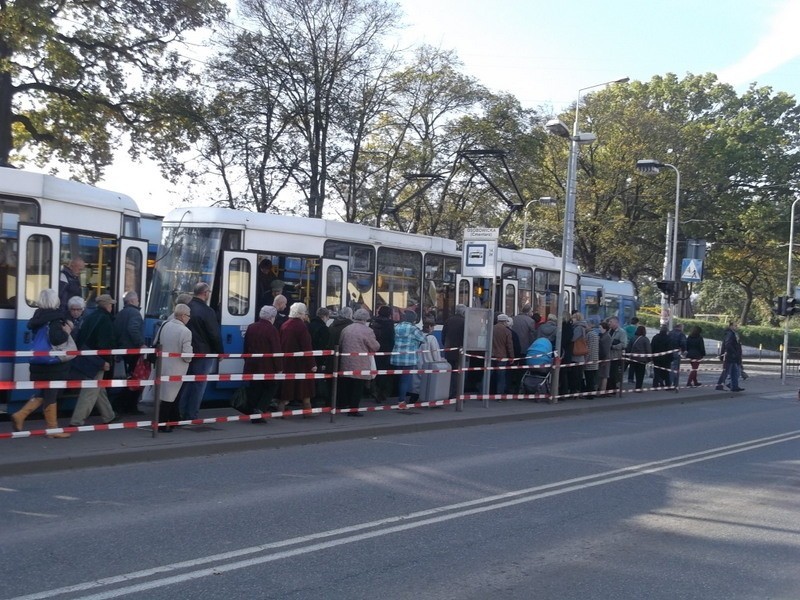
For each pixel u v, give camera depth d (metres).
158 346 11.26
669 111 52.22
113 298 13.33
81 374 10.98
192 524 7.58
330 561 6.64
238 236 15.31
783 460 12.68
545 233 48.56
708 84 54.19
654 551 7.36
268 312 13.12
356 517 8.09
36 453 9.86
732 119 52.44
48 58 22.48
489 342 17.02
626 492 9.84
